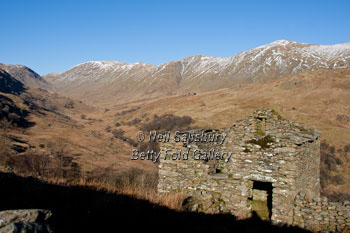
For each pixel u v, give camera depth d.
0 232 2.61
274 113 11.59
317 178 12.64
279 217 8.57
